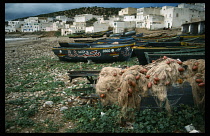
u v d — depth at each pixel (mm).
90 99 6027
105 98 5082
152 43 13961
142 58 11328
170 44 13852
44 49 27359
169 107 4621
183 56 8328
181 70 4648
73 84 8805
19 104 6336
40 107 6035
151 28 52750
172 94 4645
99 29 63000
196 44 12750
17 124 4859
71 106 6125
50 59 17156
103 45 15797
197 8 57062
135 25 60031
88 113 5168
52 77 10328
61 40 44969
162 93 4555
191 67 4727
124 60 14328
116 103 4926
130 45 13828
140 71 4914
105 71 5355
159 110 4699
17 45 36500
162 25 53562
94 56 13953
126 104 4641
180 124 4344
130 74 4660
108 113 4801
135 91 4617
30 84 9047
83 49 14008
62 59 15344
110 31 47500
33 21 109375
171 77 4574
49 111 5691
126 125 4590
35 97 7012
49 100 6691
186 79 4637
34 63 15297
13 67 13828
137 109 4699
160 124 4289
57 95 7281
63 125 4824
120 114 4617
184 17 51312
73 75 6895
